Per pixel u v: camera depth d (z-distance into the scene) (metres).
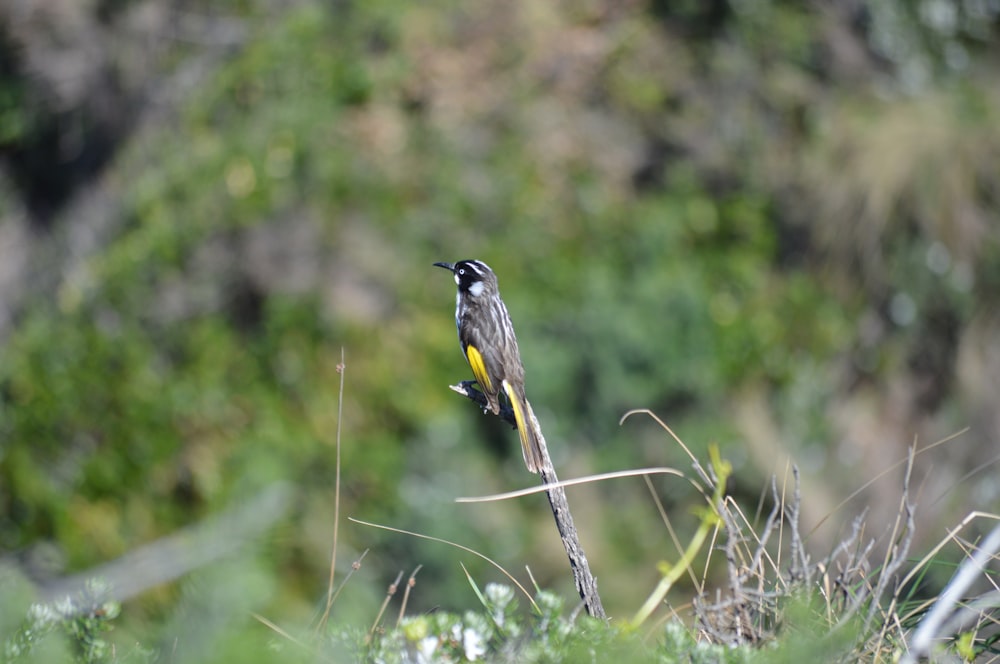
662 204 17.23
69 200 18.64
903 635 4.76
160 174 17.72
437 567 13.21
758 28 18.31
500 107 17.91
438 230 16.77
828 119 17.44
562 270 16.27
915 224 16.22
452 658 4.48
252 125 17.66
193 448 15.35
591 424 14.68
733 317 15.85
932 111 17.05
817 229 16.64
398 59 18.19
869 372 15.83
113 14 18.80
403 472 14.63
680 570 5.13
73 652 4.18
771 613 4.98
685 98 18.08
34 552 14.96
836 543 5.44
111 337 16.34
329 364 15.70
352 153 17.28
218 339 16.02
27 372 16.42
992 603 4.80
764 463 14.06
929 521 13.41
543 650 4.10
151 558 4.23
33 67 18.91
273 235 16.44
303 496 14.54
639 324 15.16
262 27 18.70
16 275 17.97
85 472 15.51
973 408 15.25
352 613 4.50
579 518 13.69
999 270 16.02
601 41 18.56
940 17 18.41
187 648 3.27
